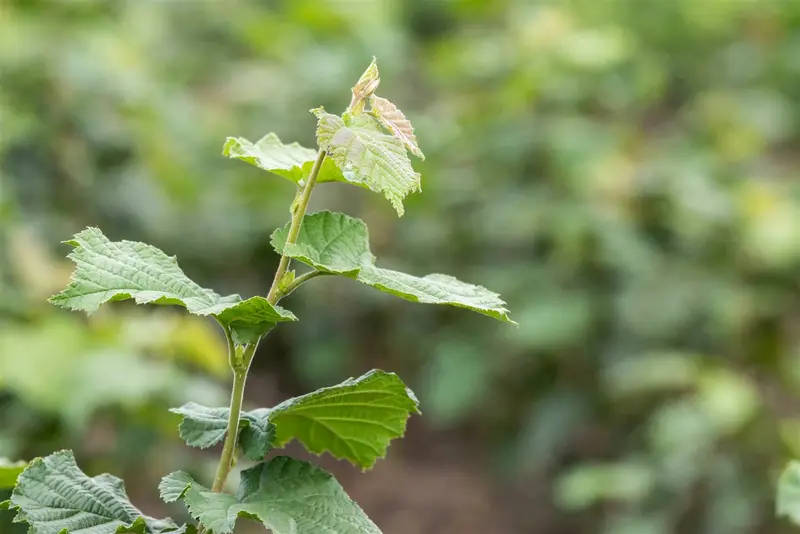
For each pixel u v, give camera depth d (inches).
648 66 173.9
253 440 45.3
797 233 142.0
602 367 152.7
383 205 172.7
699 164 159.3
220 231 179.3
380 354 185.9
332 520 42.5
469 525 162.7
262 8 233.9
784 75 187.5
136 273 41.0
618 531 131.3
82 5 163.2
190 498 41.0
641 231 155.4
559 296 152.3
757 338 146.9
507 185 162.9
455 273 167.5
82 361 100.3
